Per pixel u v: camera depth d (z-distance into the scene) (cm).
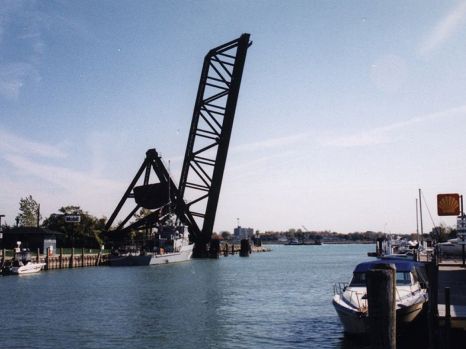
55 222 9181
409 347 1992
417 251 4553
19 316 2962
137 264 7525
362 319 1923
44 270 6475
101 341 2327
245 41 7719
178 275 6006
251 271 6825
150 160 8512
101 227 9356
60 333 2488
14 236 7031
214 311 3162
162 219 8612
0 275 5709
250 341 2320
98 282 5053
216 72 8044
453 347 1714
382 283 1364
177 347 2223
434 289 1698
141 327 2636
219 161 8131
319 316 2970
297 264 9006
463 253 3206
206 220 8556
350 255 14575
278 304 3494
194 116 8125
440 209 3006
